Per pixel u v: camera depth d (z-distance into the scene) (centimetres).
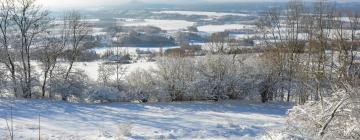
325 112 1204
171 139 1542
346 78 1448
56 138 1605
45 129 1919
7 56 3519
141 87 3572
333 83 1623
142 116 2586
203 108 3153
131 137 1572
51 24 3691
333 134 1180
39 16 3616
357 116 1153
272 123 2173
